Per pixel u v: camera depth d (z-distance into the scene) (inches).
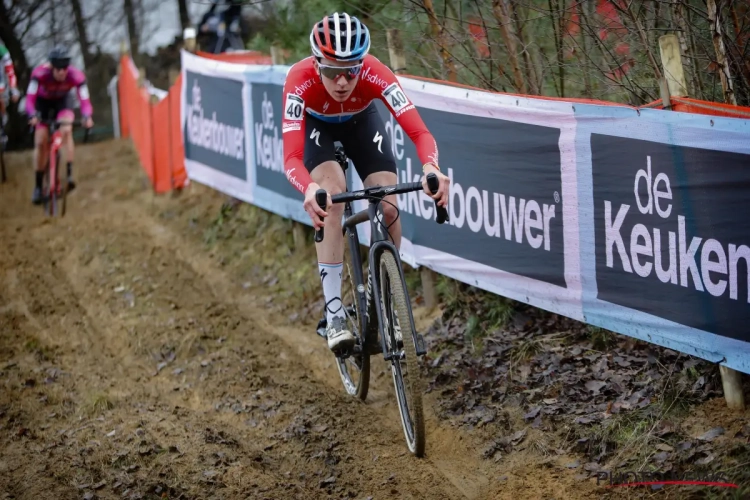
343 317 194.2
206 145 410.0
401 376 183.2
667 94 169.9
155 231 412.2
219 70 380.2
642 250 177.0
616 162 180.2
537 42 248.7
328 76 174.2
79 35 902.4
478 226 230.5
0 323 297.4
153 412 221.8
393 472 180.5
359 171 199.5
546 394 192.9
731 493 141.2
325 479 179.3
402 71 263.0
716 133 154.9
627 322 184.4
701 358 171.9
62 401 232.4
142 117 543.5
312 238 331.6
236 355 258.1
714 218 158.4
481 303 244.5
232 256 357.4
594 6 226.4
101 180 546.6
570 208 195.9
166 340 273.3
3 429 215.8
